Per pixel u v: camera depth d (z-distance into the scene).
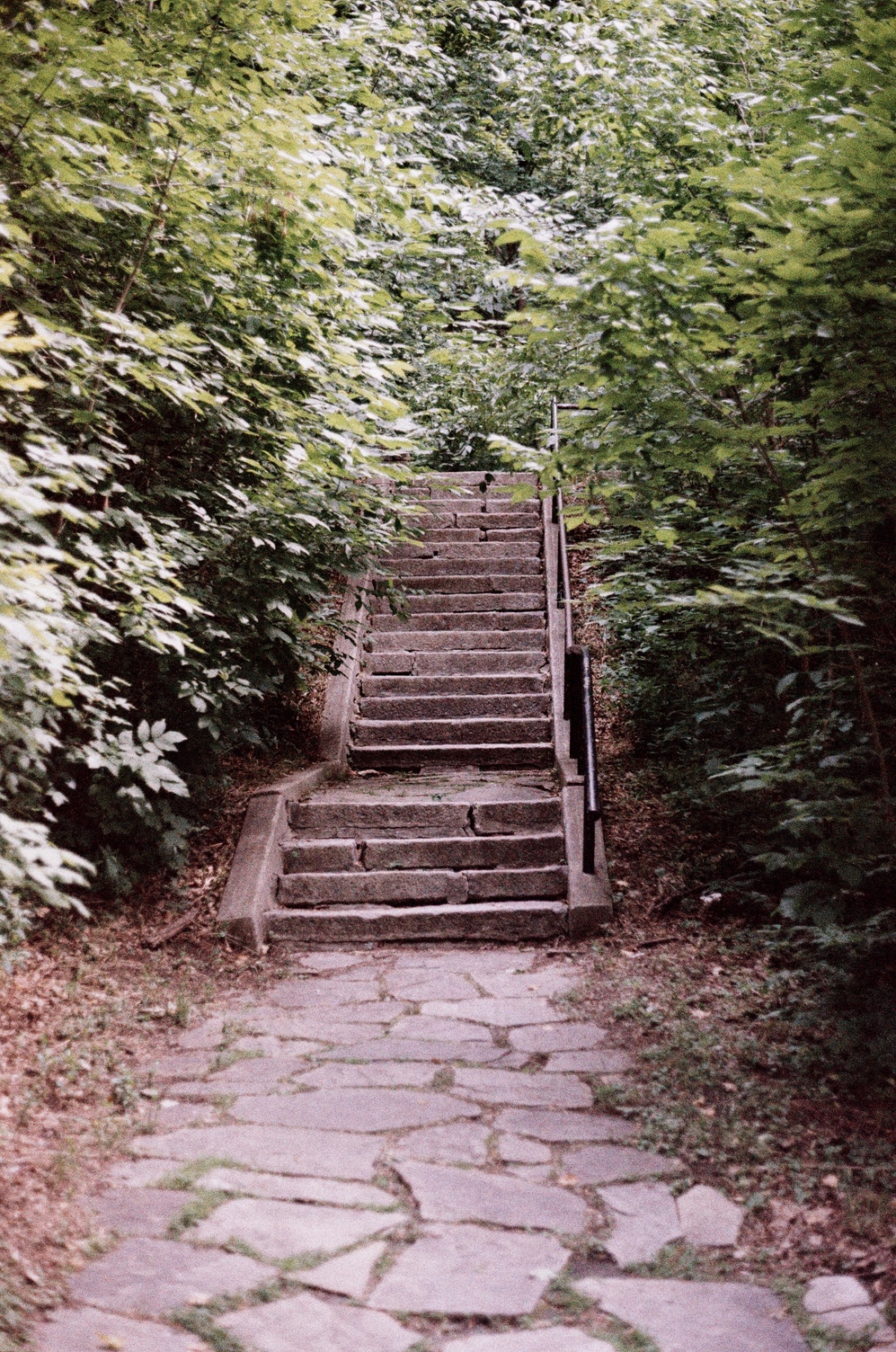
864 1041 3.93
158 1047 4.21
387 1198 3.11
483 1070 3.99
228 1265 2.75
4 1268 2.62
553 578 9.15
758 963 4.84
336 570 7.07
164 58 5.57
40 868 2.93
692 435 4.81
